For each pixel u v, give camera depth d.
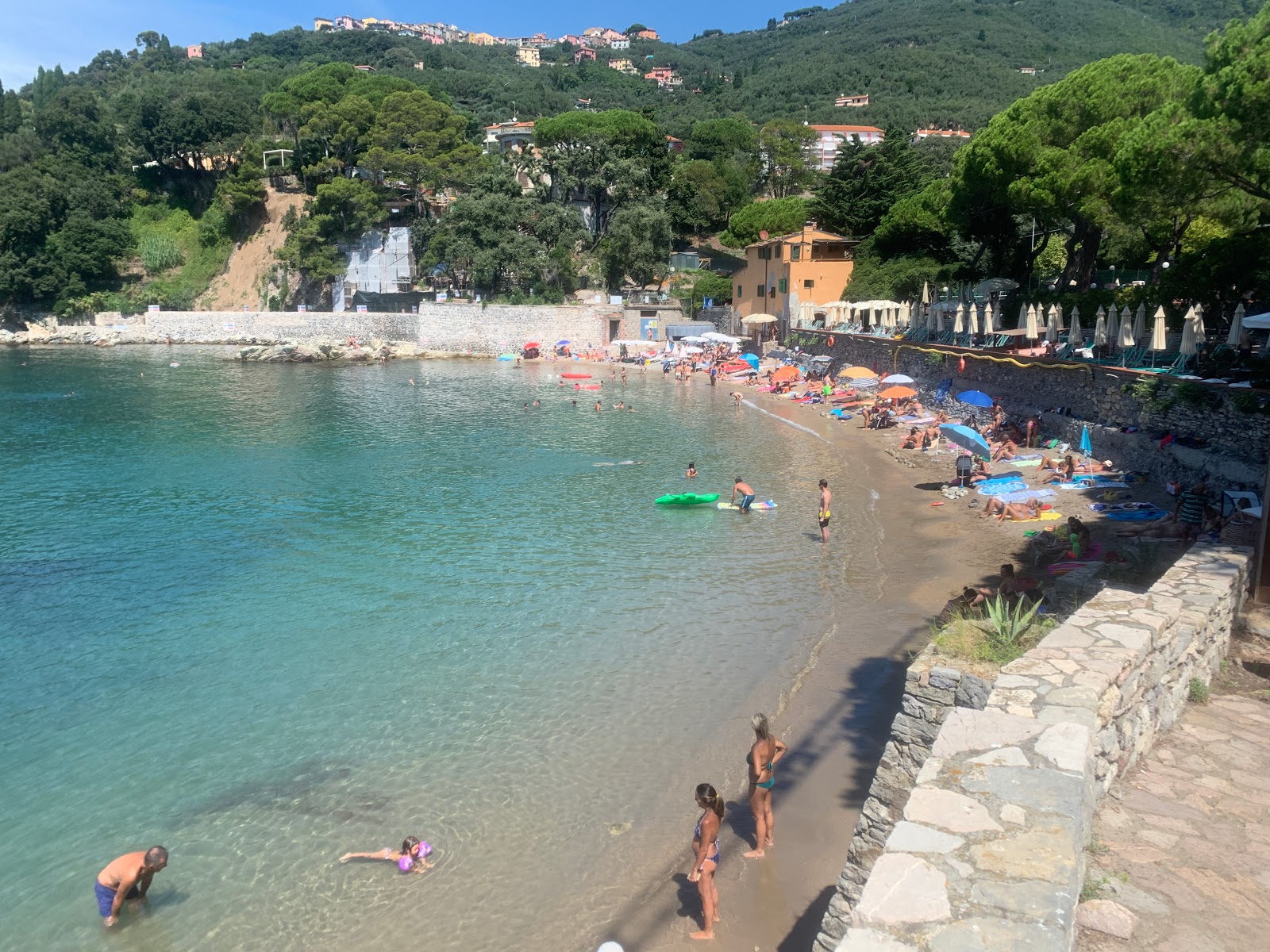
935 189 61.72
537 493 34.84
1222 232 41.09
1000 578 22.02
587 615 21.47
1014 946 4.43
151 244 119.38
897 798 9.85
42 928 11.37
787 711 16.08
